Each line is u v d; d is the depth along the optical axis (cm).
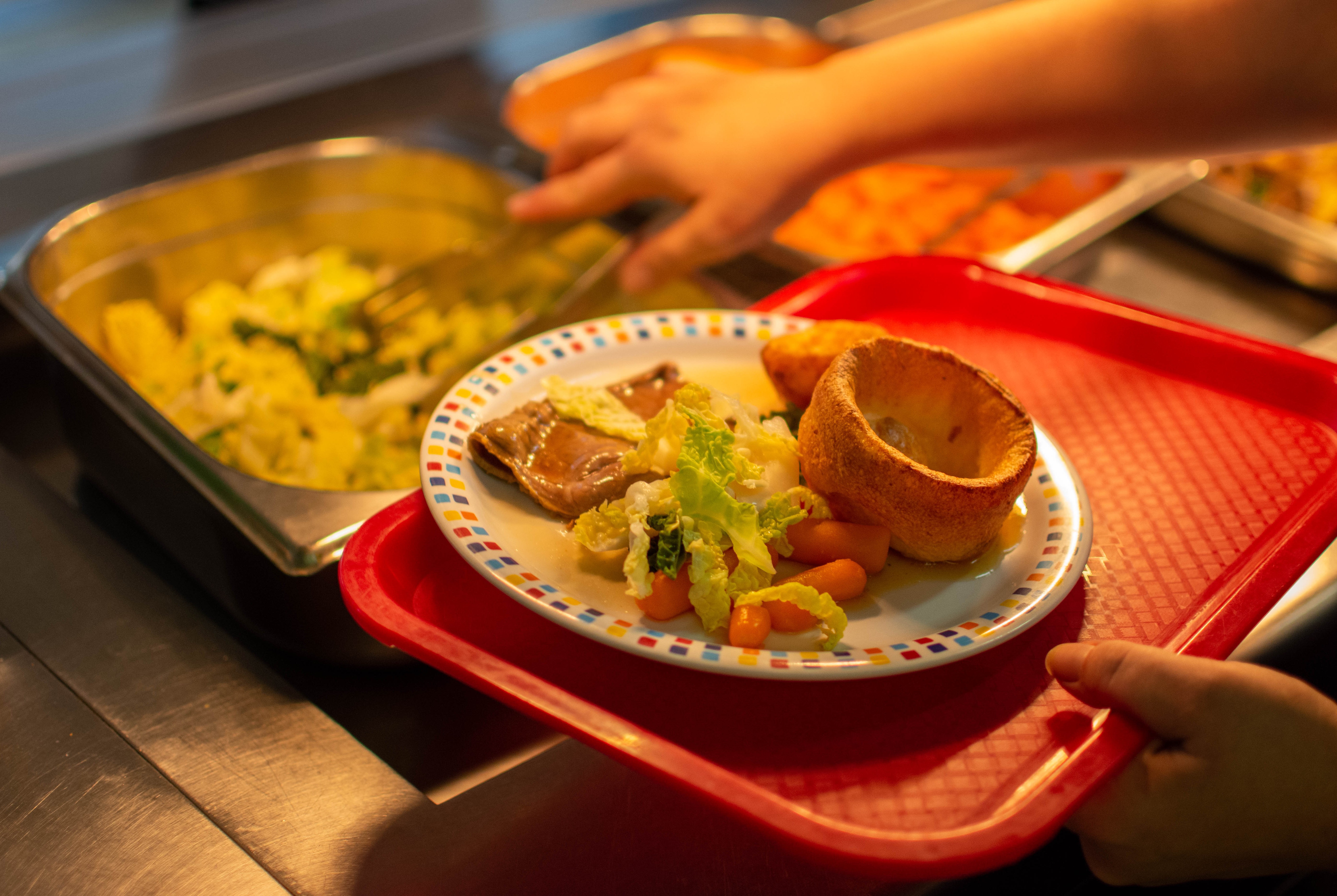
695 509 59
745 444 66
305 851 59
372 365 120
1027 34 101
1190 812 57
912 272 96
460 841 61
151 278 128
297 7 167
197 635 74
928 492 60
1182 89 95
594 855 60
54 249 114
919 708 58
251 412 105
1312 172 154
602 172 117
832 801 53
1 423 114
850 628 60
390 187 141
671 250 109
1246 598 65
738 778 49
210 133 142
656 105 119
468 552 58
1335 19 88
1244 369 86
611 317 116
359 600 58
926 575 64
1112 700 55
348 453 105
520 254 121
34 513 84
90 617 75
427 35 170
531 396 75
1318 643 81
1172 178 137
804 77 112
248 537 74
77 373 91
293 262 139
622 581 61
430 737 75
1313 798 59
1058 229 123
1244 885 74
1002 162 106
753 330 84
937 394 69
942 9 179
